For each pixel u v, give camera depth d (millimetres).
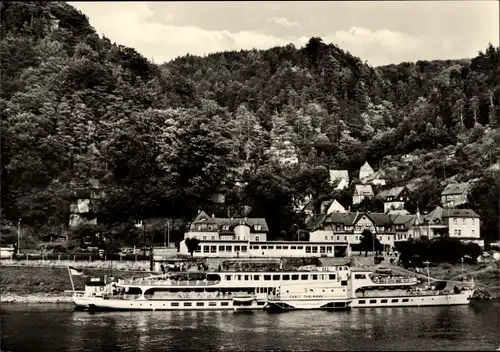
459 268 187375
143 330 119250
